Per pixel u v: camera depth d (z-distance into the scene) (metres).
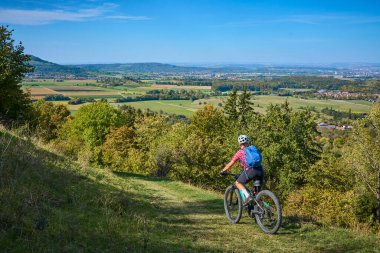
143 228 6.83
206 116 55.81
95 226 6.33
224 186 32.47
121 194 9.41
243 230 7.58
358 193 30.73
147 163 29.41
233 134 39.78
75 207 7.34
